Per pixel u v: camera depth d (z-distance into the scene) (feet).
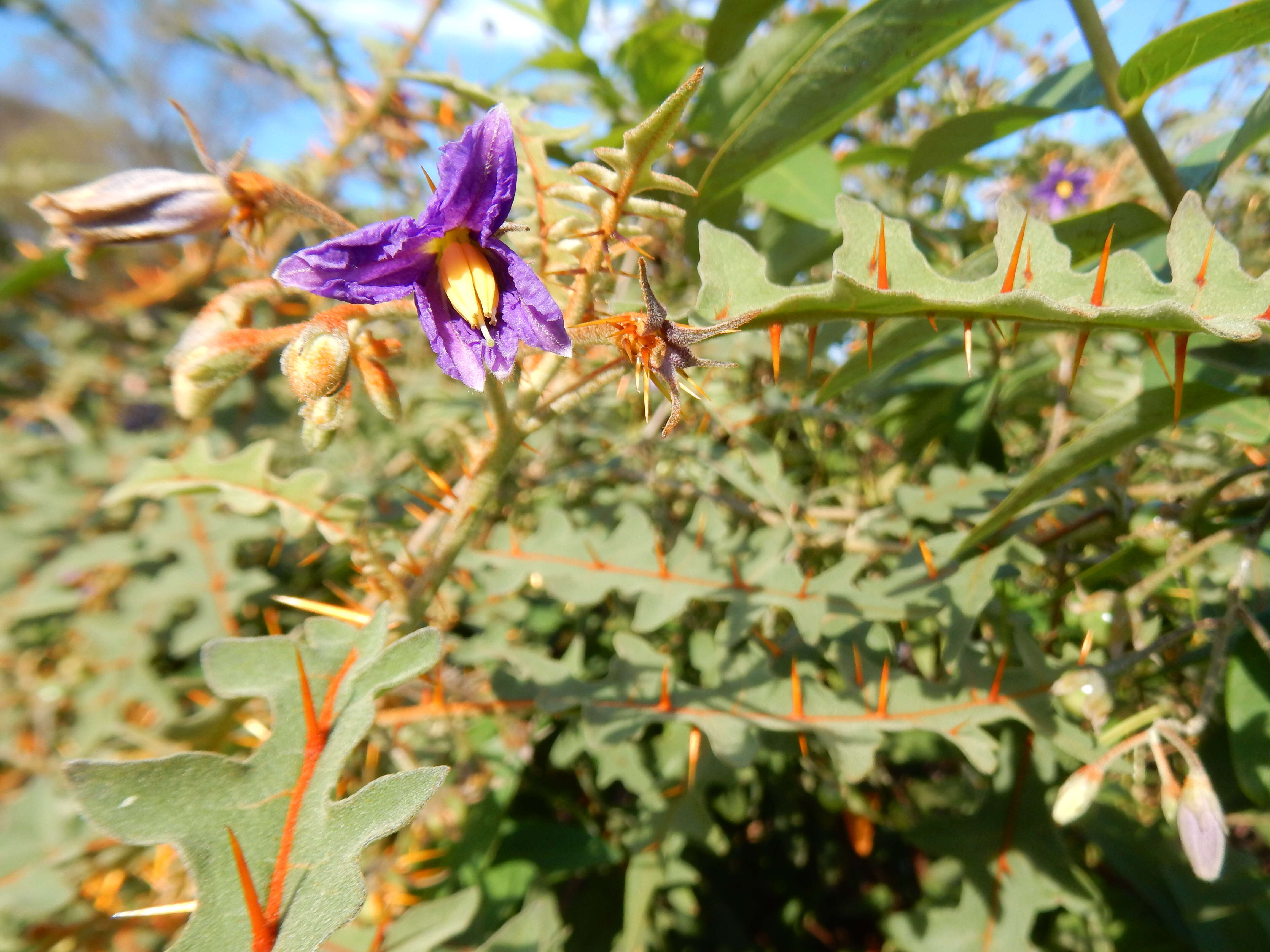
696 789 0.51
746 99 0.67
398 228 0.28
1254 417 0.52
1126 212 0.50
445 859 0.52
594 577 0.51
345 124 0.79
